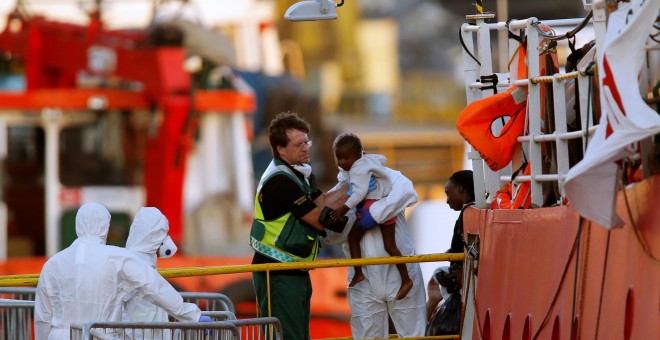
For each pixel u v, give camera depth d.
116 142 70.88
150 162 71.38
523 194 26.64
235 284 67.31
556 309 22.62
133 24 96.62
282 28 132.00
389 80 143.00
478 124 26.61
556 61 25.31
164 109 71.06
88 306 25.09
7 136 70.62
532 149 24.97
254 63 106.44
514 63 27.39
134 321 25.72
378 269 29.41
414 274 30.05
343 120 137.25
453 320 30.14
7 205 72.19
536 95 24.97
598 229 20.72
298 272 28.16
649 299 18.11
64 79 74.00
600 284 20.39
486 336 27.48
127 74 72.25
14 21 74.50
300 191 27.86
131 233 26.39
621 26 18.30
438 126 135.38
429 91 142.25
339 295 68.31
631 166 19.98
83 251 25.36
